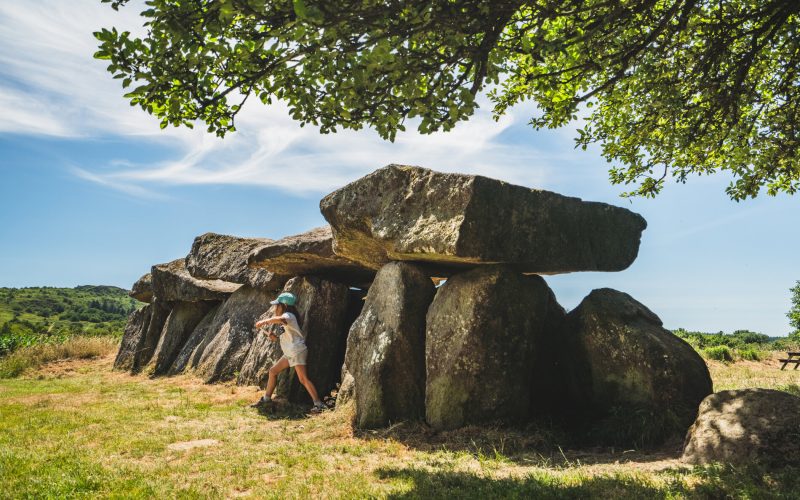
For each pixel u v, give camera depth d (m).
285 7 4.42
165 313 15.59
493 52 5.02
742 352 16.16
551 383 7.52
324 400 9.34
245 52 4.89
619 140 10.23
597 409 6.87
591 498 4.04
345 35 4.65
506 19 4.93
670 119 8.55
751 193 9.77
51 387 11.33
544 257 6.92
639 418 6.15
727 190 9.98
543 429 6.50
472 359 6.80
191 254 14.23
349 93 5.14
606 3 5.43
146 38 4.58
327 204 8.37
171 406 8.72
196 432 6.85
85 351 17.67
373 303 8.04
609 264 7.54
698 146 8.95
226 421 7.68
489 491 4.28
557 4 5.17
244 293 12.94
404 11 4.68
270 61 5.07
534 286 7.28
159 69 4.67
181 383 11.57
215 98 5.02
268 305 12.09
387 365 7.34
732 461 4.62
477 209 6.52
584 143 10.43
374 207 7.72
